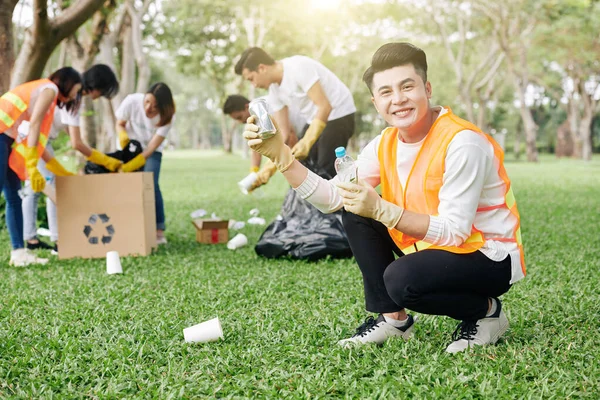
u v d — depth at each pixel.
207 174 19.80
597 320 3.09
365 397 2.21
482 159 2.37
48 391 2.30
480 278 2.44
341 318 3.22
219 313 3.45
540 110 49.41
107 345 2.86
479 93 31.31
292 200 5.39
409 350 2.67
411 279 2.42
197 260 5.19
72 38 11.55
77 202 5.36
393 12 27.88
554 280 4.12
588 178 16.59
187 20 26.45
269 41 28.66
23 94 4.66
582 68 32.75
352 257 5.10
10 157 4.88
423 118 2.45
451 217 2.34
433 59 35.88
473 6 27.12
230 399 2.23
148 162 6.08
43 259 5.14
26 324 3.28
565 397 2.16
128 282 4.34
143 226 5.41
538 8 26.02
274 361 2.62
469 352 2.57
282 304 3.61
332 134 5.25
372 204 2.32
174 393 2.26
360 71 34.53
